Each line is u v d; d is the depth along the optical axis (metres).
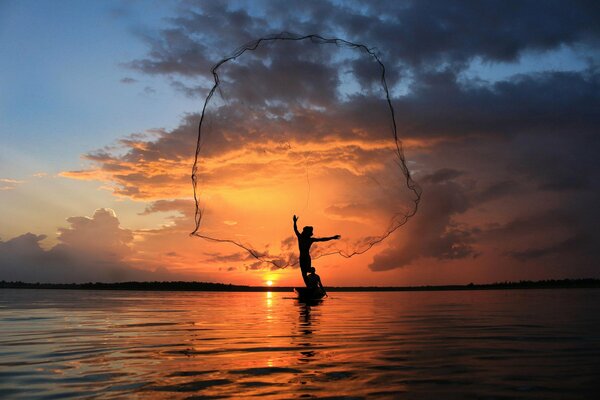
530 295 27.58
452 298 24.34
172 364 4.75
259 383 3.91
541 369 4.45
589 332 7.48
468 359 4.99
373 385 3.84
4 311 13.39
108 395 3.57
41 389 3.76
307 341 6.52
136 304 17.75
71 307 15.50
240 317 11.02
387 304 17.48
